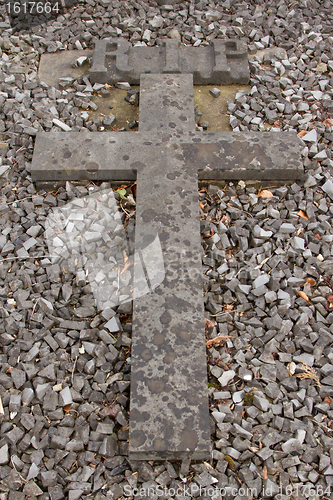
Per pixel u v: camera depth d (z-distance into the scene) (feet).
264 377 7.17
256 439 6.57
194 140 9.34
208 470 6.29
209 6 13.70
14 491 6.13
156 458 6.21
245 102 11.23
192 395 6.32
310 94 11.52
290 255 8.54
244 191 9.48
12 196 9.24
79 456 6.44
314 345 7.53
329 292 8.19
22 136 10.06
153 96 10.00
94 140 9.36
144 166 8.93
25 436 6.48
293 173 9.29
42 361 7.21
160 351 6.65
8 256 8.43
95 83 11.59
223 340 7.53
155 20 13.05
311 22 13.50
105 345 7.39
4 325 7.57
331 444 6.52
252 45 12.64
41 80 11.84
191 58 11.89
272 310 7.84
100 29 13.03
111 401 6.89
